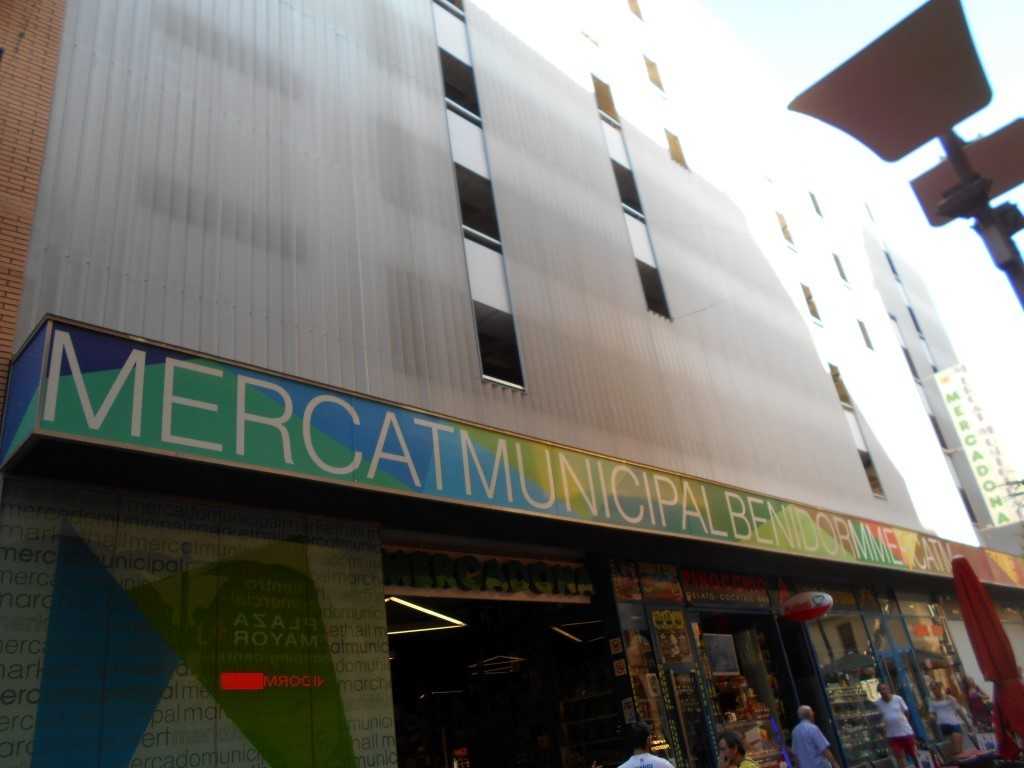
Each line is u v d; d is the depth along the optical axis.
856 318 23.67
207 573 6.87
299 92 9.71
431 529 9.13
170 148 7.99
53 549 6.01
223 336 7.60
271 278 8.28
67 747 5.54
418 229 10.40
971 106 3.89
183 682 6.32
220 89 8.79
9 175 6.70
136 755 5.86
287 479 6.88
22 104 7.05
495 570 10.02
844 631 16.25
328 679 7.32
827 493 16.66
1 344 6.16
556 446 9.70
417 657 13.68
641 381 13.09
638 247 15.12
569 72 15.88
